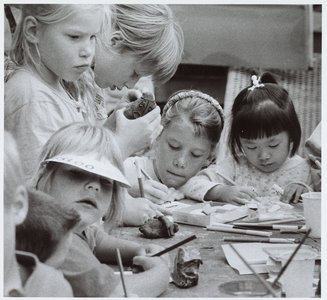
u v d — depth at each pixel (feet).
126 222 5.18
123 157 4.84
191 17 7.45
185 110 6.32
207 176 6.57
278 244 4.32
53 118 4.58
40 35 4.59
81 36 4.60
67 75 4.72
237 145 6.68
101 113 6.16
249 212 5.51
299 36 7.72
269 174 6.64
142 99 5.18
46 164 4.00
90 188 3.91
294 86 8.11
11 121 4.54
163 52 5.96
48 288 3.20
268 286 3.25
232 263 3.95
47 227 3.30
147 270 3.63
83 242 3.69
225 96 7.91
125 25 5.71
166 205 5.93
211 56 7.60
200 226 5.16
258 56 7.68
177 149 6.37
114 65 5.86
